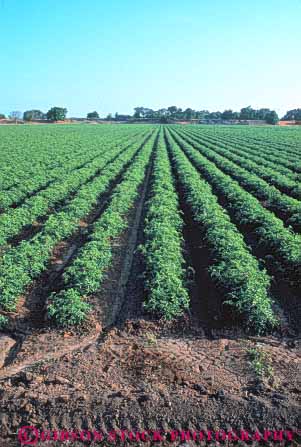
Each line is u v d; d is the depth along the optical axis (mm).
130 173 30500
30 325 10984
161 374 8648
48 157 40062
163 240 15133
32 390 8180
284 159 39531
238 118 190500
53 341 10141
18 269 12875
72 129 101375
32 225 19578
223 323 11070
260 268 14523
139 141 62250
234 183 26031
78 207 20438
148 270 13406
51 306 11070
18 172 30406
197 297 12570
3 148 49062
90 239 17016
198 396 8008
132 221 20500
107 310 11703
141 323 10812
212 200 21578
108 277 13711
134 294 12484
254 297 11180
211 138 73188
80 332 10531
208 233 16375
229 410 7691
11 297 11602
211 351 9781
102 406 7707
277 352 9781
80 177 28438
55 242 16344
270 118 161500
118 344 9969
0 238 16312
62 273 14141
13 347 10070
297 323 11164
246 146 55500
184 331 10703
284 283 13422
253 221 18469
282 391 8297
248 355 9570
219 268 12938
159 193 23578
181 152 44469
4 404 7867
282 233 15914
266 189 24594
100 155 43094
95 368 8875
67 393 8070
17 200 23062
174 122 188500
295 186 25719
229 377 8750
